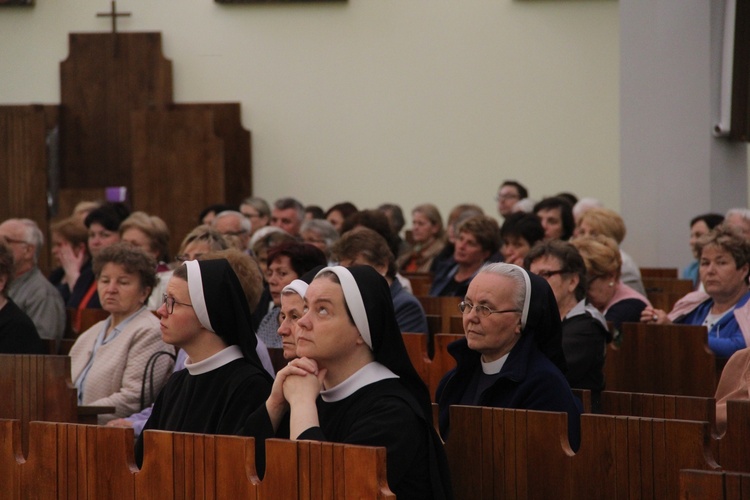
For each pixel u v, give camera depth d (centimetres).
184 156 2286
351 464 468
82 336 929
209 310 612
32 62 2441
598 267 960
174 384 645
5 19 2442
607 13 2389
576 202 1777
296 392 526
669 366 906
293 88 2459
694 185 1658
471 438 585
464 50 2431
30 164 2345
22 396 793
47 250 2345
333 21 2450
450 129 2442
